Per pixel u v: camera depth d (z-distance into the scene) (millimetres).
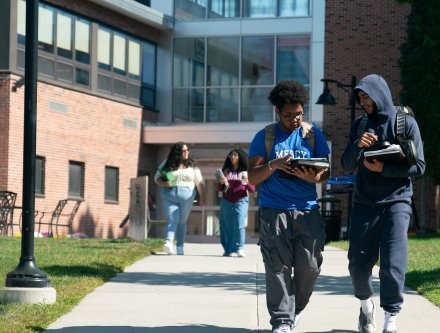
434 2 29750
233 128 33781
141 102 34531
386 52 33469
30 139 9898
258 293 11359
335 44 33844
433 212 32656
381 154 7637
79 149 31156
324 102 26250
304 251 7965
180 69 35438
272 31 34531
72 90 30844
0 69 28062
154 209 34031
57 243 19141
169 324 9023
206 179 34594
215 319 9352
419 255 16922
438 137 29828
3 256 14781
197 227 34719
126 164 33469
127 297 10820
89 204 31625
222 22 35062
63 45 30562
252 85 34750
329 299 10789
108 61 32781
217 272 13867
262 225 7992
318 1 34094
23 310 9289
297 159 7703
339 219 26078
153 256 16656
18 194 28266
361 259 8055
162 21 34719
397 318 9375
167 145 34969
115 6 32312
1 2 28172
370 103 7961
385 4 33469
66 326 8797
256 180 7914
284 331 7781
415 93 30094
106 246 18188
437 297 10656
